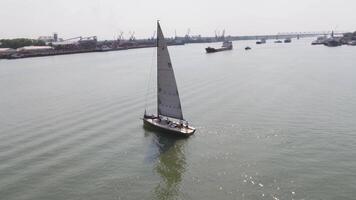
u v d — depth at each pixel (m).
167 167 51.84
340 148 56.53
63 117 79.62
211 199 42.50
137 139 63.88
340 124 68.56
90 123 74.25
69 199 43.84
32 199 44.06
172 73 65.44
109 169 51.72
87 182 47.94
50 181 48.44
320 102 87.25
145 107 86.69
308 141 59.97
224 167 50.94
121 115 79.94
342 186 44.50
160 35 65.38
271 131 65.50
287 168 49.78
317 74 138.25
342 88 105.12
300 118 73.25
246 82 121.00
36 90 119.81
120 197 43.88
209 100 92.56
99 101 95.25
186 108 84.31
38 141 63.97
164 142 62.06
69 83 134.00
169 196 43.66
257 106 84.50
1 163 54.59
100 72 170.25
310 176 47.28
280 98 92.94
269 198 42.16
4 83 142.75
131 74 157.12
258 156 54.28
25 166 53.28
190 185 46.16
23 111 87.06
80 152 58.28
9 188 46.78
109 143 62.19
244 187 44.94
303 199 41.81
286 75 137.75
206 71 158.12
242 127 68.31
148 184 46.94
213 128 68.31
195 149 58.25
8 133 69.06
